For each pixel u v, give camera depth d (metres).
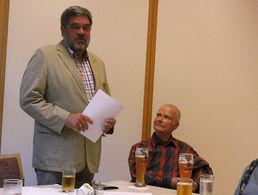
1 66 2.99
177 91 3.88
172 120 2.81
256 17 4.43
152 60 3.73
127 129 3.60
